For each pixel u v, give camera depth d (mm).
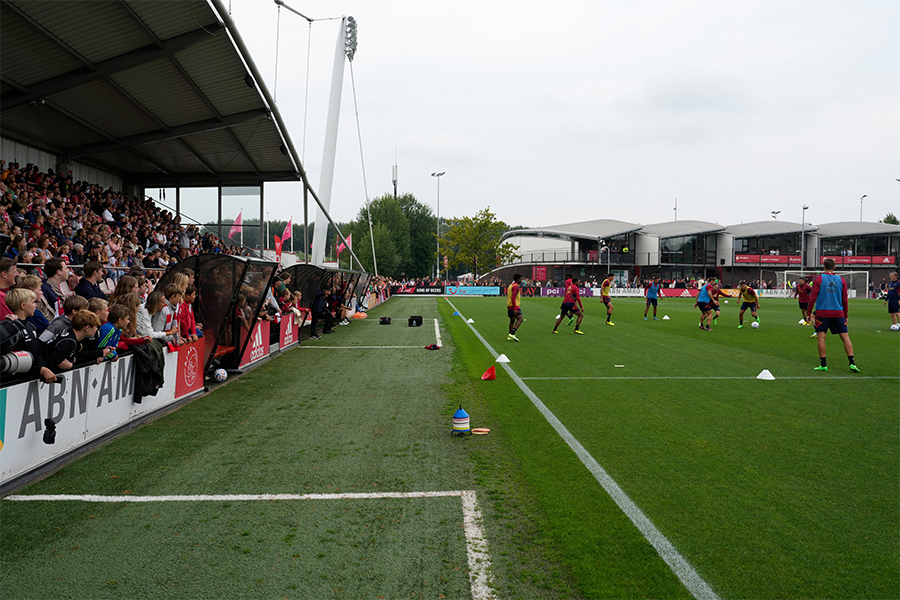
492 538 3371
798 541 3342
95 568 3020
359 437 5539
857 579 2926
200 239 20359
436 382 8477
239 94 13789
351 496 4027
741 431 5707
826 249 63375
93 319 4918
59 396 4703
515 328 14219
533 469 4590
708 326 17016
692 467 4637
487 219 61969
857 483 4277
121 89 12742
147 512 3742
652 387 8023
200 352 7707
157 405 6461
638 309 28656
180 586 2844
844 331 9234
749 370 9469
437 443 5336
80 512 3738
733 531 3469
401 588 2824
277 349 11742
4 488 4094
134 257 13766
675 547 3258
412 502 3920
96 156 17750
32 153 15508
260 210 20906
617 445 5238
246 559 3119
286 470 4570
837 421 6094
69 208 14008
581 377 8844
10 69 11070
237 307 8914
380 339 14523
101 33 10367
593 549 3232
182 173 20594
